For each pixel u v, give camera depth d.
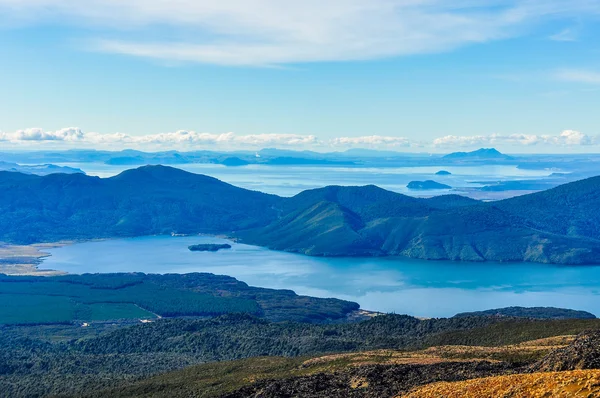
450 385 97.38
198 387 160.38
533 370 108.69
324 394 121.62
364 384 122.31
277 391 128.12
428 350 159.00
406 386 116.38
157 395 162.62
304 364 166.12
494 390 86.69
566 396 76.88
